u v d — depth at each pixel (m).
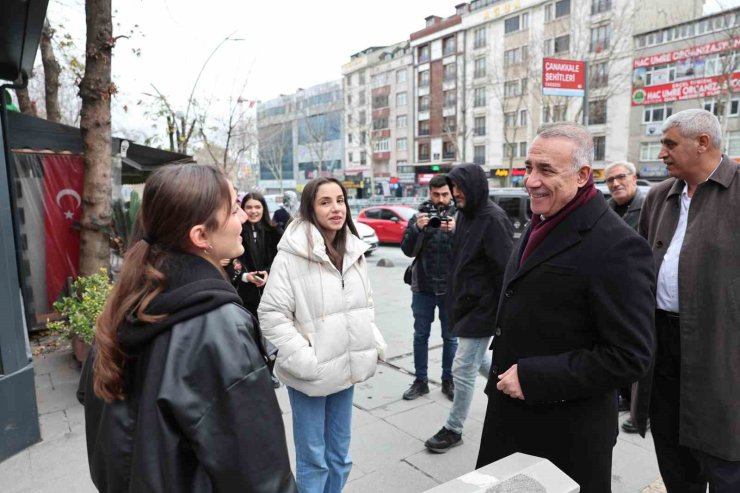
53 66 8.35
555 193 1.52
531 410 1.61
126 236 6.57
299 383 2.08
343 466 2.29
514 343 1.64
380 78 49.84
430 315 3.69
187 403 0.95
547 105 28.86
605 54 28.98
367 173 52.44
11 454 2.92
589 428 1.55
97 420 1.13
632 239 1.46
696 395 1.94
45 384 4.05
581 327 1.51
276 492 1.00
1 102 3.78
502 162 37.66
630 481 2.62
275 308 2.06
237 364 0.99
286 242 2.12
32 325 5.44
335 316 2.11
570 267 1.49
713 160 1.97
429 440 2.94
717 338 1.89
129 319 1.02
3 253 2.88
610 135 29.97
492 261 2.74
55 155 5.54
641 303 1.42
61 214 5.60
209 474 0.96
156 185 1.07
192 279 1.04
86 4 4.77
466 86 39.97
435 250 3.56
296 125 60.22
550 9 32.44
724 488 1.92
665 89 27.17
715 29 24.58
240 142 19.91
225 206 1.11
